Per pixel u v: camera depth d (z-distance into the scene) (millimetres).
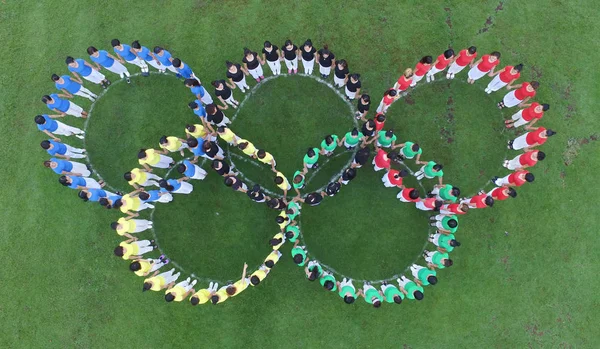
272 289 10898
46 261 11133
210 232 11180
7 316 10992
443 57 10031
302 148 11398
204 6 11828
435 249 10914
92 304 10969
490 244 10922
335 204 11141
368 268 10969
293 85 11586
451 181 11195
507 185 10141
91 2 11914
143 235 11180
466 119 11359
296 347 10711
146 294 10938
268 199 10531
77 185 10156
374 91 11492
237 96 11578
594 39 11586
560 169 11102
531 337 10617
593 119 11281
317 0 11750
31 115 11609
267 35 11742
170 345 10797
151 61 10938
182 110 11594
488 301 10758
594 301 10688
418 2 11719
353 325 10742
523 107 11156
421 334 10680
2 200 11352
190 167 9859
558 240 10891
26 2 11961
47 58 11766
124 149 11547
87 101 11703
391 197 11102
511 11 11688
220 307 10875
